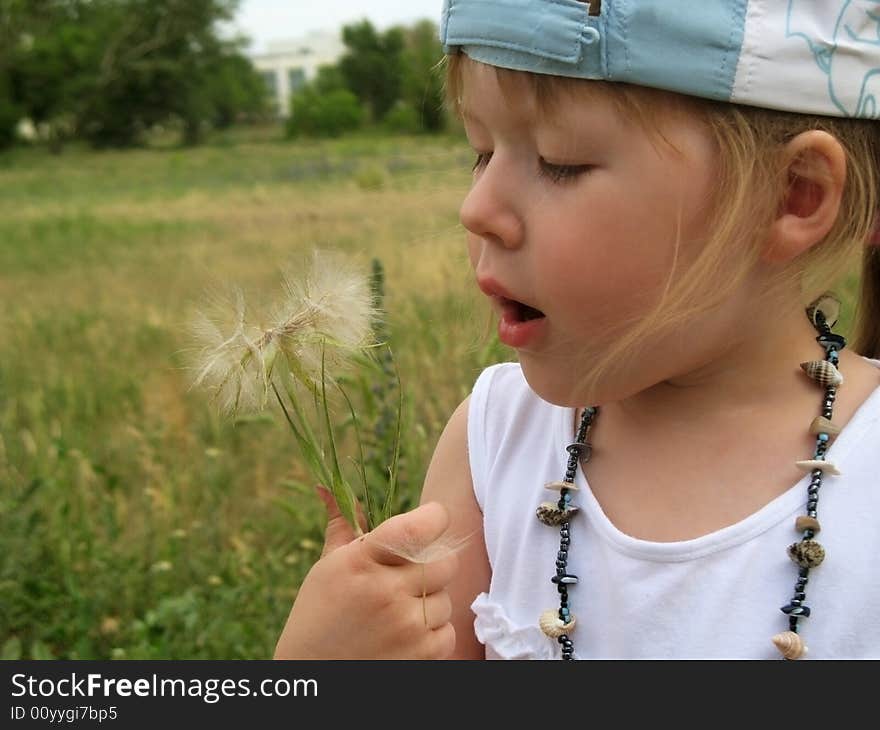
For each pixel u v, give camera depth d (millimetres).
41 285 10711
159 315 7793
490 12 1100
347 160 32688
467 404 1563
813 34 1062
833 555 1114
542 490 1374
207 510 3945
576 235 1080
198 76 59656
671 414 1242
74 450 4273
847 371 1229
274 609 3027
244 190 25609
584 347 1127
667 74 1033
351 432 3410
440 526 1123
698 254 1081
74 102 55875
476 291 1557
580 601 1271
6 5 53469
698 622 1156
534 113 1084
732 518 1173
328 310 1104
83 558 3539
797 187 1102
